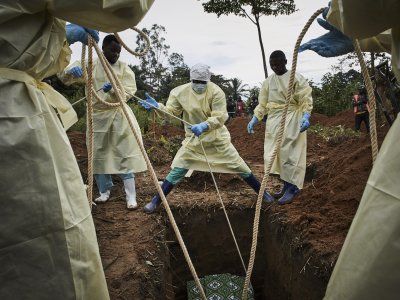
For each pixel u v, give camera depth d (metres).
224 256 5.77
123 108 2.77
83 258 1.96
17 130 1.77
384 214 1.63
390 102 4.78
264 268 5.83
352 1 1.72
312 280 3.89
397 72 1.85
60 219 1.84
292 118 4.83
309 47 2.80
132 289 3.51
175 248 5.58
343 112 13.24
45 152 1.83
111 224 4.85
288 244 4.59
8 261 1.75
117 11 1.86
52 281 1.82
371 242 1.66
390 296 1.60
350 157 5.56
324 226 4.29
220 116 4.70
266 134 5.09
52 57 2.03
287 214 4.88
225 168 5.05
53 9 1.82
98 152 4.94
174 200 5.77
